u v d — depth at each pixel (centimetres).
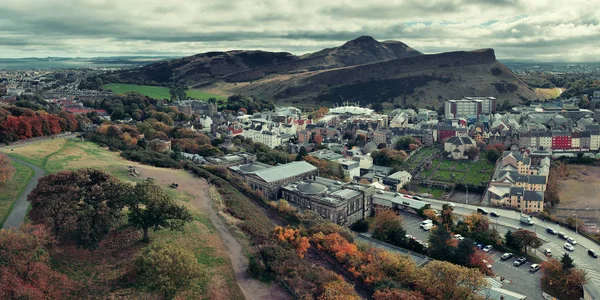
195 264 16600
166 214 19912
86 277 16788
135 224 19662
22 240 15362
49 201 18125
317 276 18725
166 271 15575
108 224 19075
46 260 16150
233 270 19050
